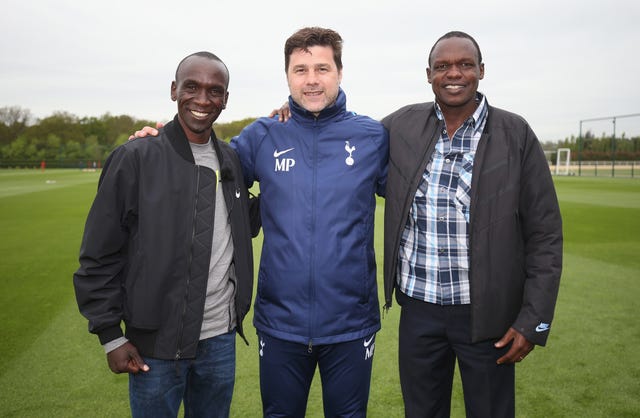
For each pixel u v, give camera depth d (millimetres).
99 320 1815
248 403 2846
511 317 2053
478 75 2105
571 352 3506
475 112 2096
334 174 2146
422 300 2174
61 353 3486
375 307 2227
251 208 2445
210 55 2033
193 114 1976
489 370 2104
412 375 2246
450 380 2299
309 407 2859
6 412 2689
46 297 4859
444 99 2090
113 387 2982
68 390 2945
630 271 5910
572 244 7648
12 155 62031
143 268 1867
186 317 1936
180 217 1943
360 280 2135
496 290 2018
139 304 1860
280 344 2125
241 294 2104
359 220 2158
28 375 3143
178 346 1917
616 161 40719
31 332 3900
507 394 2143
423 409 2252
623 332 3887
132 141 1950
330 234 2082
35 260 6578
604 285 5289
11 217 11016
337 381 2160
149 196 1885
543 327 1969
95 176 34281
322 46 2137
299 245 2078
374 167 2230
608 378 3107
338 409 2182
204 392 2117
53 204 13953
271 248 2145
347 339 2096
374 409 2787
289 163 2180
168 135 2006
